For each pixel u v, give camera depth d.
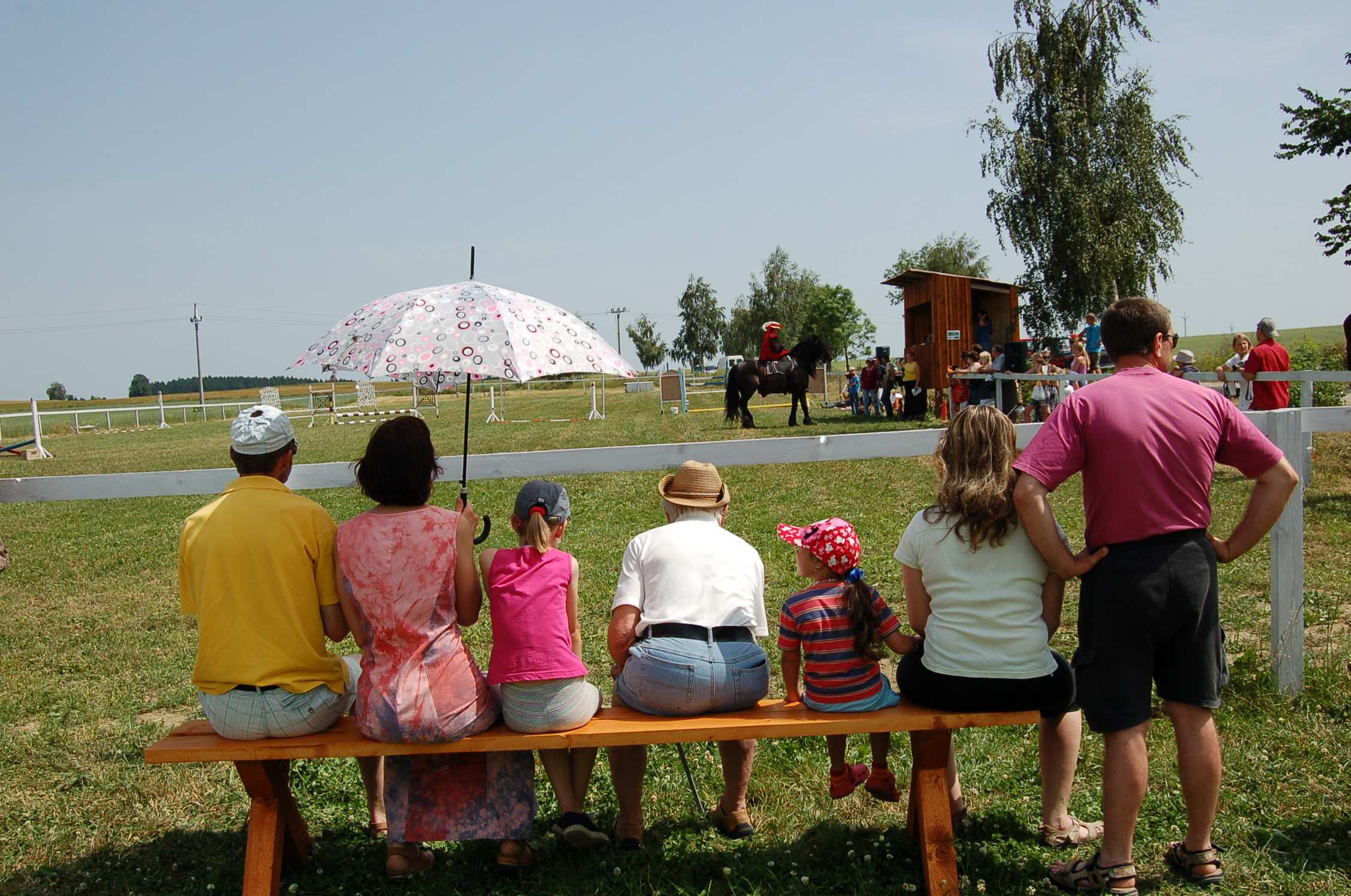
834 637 3.35
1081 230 27.17
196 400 85.44
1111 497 3.03
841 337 75.62
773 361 21.16
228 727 3.21
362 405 43.69
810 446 4.66
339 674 3.39
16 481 4.80
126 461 20.08
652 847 3.58
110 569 8.94
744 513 10.09
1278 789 3.72
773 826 3.72
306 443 23.67
